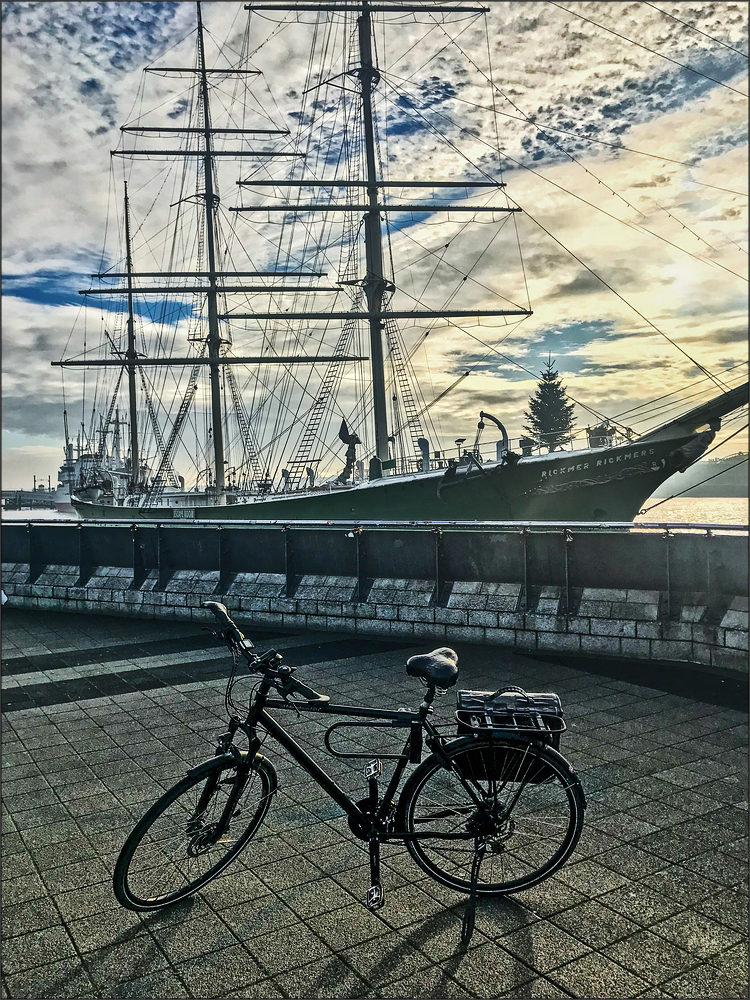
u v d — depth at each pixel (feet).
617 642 26.86
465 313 122.21
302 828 14.56
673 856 13.14
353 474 105.81
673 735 18.81
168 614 37.42
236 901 12.14
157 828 12.10
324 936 11.17
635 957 10.50
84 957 10.85
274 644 31.09
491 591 30.14
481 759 11.69
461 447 84.99
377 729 20.16
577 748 18.07
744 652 23.91
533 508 83.56
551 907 11.73
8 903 12.32
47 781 17.25
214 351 148.46
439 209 121.39
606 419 83.87
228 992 10.03
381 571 33.17
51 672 27.20
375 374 123.44
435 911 11.73
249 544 36.70
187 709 22.36
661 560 26.89
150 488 158.10
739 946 10.68
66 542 41.81
